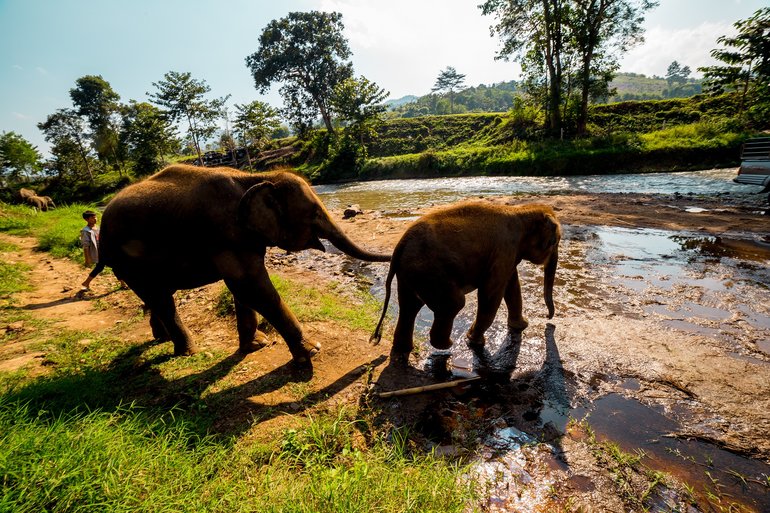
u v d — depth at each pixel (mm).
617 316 4844
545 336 4492
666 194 13445
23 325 5387
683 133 23703
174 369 4062
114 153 54375
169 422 3047
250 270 3811
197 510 2125
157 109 45656
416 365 4090
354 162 38031
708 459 2643
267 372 3971
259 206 3717
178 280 3973
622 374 3656
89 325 5504
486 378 3781
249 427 3066
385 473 2418
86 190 51531
